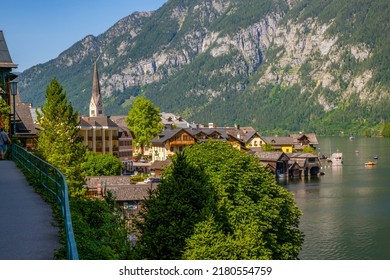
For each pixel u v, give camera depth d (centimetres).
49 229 1959
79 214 2297
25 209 2273
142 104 15338
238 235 4481
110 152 14312
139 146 17962
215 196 4859
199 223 4044
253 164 5681
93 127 13838
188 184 4284
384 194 11856
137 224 4422
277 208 5562
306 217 9181
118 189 7944
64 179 1880
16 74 6450
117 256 1998
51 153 7038
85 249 1908
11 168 3641
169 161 13262
